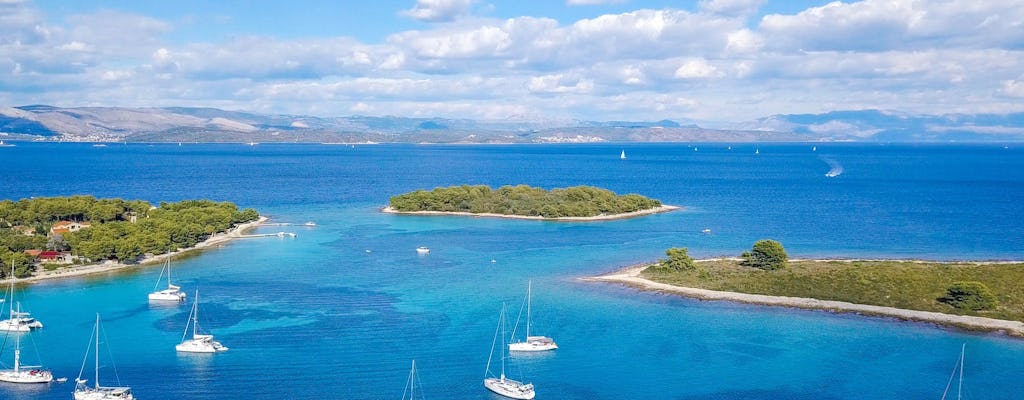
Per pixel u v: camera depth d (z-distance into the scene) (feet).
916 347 458.09
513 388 389.19
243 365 423.64
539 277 625.00
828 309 529.04
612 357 443.32
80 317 504.84
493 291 577.02
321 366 423.64
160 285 587.68
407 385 401.49
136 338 464.65
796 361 437.58
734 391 400.06
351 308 528.63
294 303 540.52
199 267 655.35
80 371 414.41
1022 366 430.20
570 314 518.37
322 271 642.63
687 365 432.25
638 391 399.65
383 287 588.09
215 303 539.29
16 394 384.68
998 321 501.15
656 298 557.74
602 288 586.45
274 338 465.88
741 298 554.87
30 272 613.93
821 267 637.30
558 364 433.48
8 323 477.36
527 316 512.63
